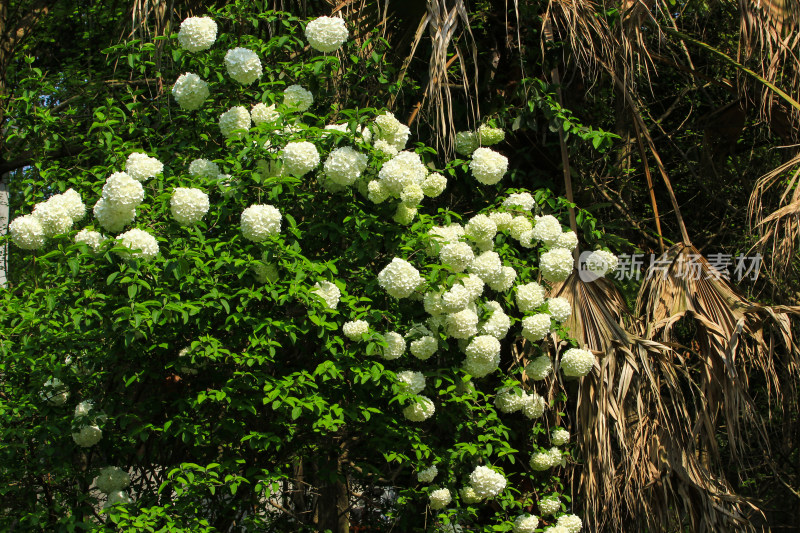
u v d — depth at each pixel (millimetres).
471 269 3119
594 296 3562
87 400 2896
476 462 3238
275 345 2701
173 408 3037
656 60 4945
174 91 3078
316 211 3020
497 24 4035
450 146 3527
